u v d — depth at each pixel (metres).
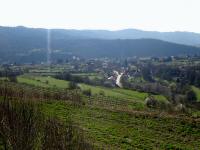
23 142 21.27
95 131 50.88
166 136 54.28
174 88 143.38
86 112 65.62
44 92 90.81
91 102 89.50
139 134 53.44
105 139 46.75
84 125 54.03
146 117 64.88
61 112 61.53
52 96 84.06
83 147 23.70
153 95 124.56
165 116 66.19
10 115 22.86
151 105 96.56
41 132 22.98
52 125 23.89
